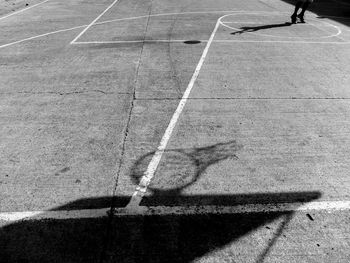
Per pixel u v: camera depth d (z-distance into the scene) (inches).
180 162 211.5
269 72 353.1
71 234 159.6
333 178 199.9
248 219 169.5
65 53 410.9
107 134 241.1
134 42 452.1
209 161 213.2
